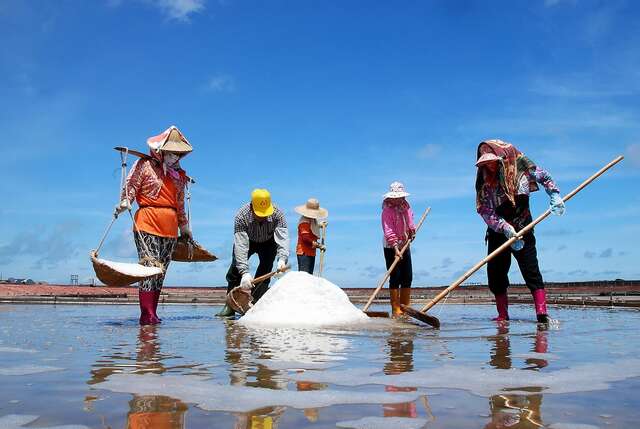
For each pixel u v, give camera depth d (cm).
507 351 298
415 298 1253
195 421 153
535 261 555
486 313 755
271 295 527
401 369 238
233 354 288
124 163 547
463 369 238
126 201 543
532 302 1055
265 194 651
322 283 532
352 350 305
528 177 571
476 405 171
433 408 167
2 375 224
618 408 167
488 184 580
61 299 1027
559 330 429
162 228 560
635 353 288
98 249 523
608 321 537
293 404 172
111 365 250
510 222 570
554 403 173
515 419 154
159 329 449
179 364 253
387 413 161
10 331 432
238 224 655
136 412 163
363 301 1162
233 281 693
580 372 229
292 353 292
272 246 689
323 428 146
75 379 215
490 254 550
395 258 682
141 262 547
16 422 152
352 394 186
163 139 567
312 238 803
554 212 554
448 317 645
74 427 147
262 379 214
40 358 274
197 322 544
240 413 161
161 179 566
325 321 490
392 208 700
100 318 612
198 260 636
